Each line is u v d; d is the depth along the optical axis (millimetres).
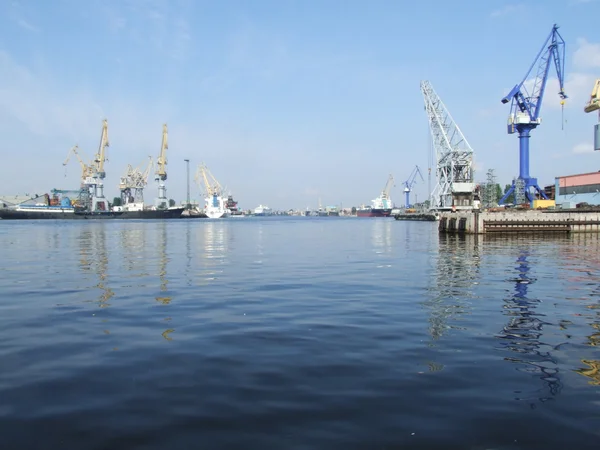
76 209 193625
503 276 24188
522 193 97250
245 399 8086
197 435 6820
